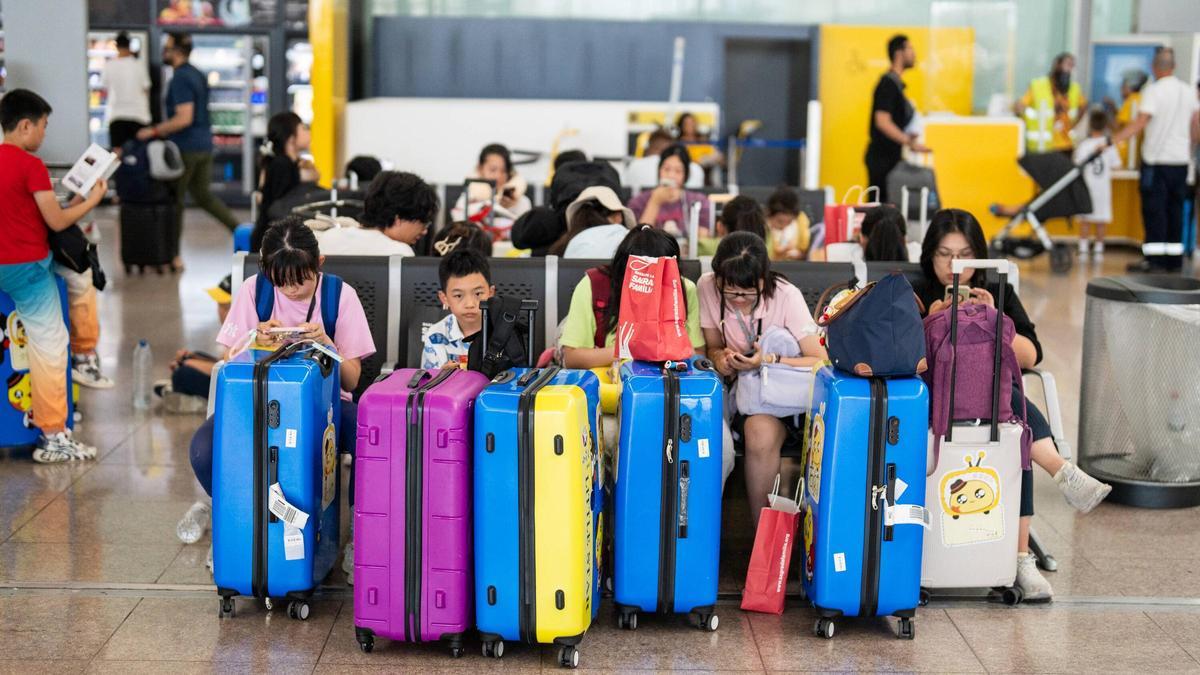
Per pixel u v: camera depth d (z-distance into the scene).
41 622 4.30
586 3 15.29
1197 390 5.68
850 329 4.17
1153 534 5.38
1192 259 13.54
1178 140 12.70
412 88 14.43
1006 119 14.05
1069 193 12.51
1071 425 7.16
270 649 4.12
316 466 4.26
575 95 14.55
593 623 4.35
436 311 4.88
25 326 6.06
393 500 3.96
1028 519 4.73
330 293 4.73
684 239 7.60
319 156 12.78
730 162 13.88
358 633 4.07
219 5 17.16
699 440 4.13
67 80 7.00
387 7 15.10
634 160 10.27
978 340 4.40
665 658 4.09
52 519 5.34
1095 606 4.60
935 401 4.41
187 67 12.70
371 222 5.83
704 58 14.62
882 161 12.23
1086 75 14.88
